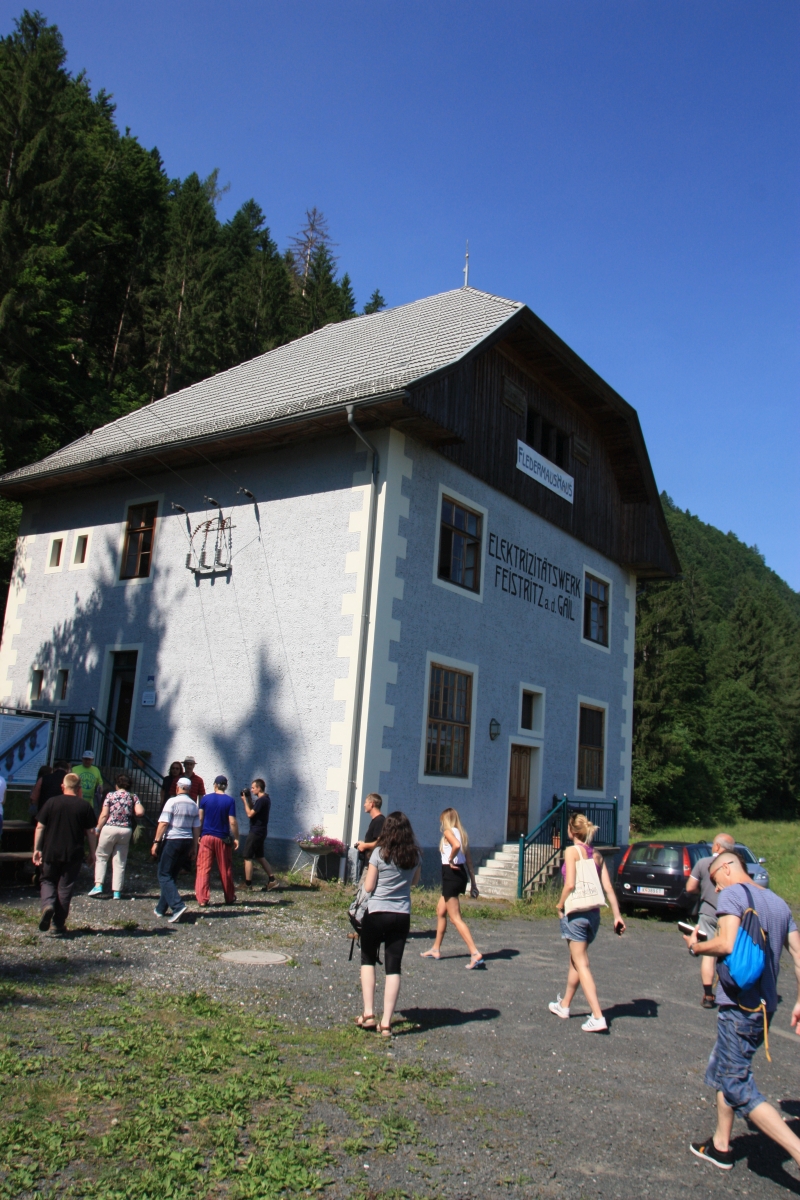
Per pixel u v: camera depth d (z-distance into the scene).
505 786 16.86
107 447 18.41
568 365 18.42
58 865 8.84
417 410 13.59
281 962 8.49
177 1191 3.97
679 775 45.56
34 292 27.80
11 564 24.08
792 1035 8.27
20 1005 6.41
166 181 48.72
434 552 15.33
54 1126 4.43
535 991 8.37
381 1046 6.22
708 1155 4.88
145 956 8.27
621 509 22.48
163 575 17.22
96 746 16.67
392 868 6.67
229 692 15.42
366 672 13.83
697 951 4.91
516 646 17.56
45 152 30.28
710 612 88.88
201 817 11.30
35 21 35.69
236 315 41.22
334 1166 4.36
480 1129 4.98
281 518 15.52
